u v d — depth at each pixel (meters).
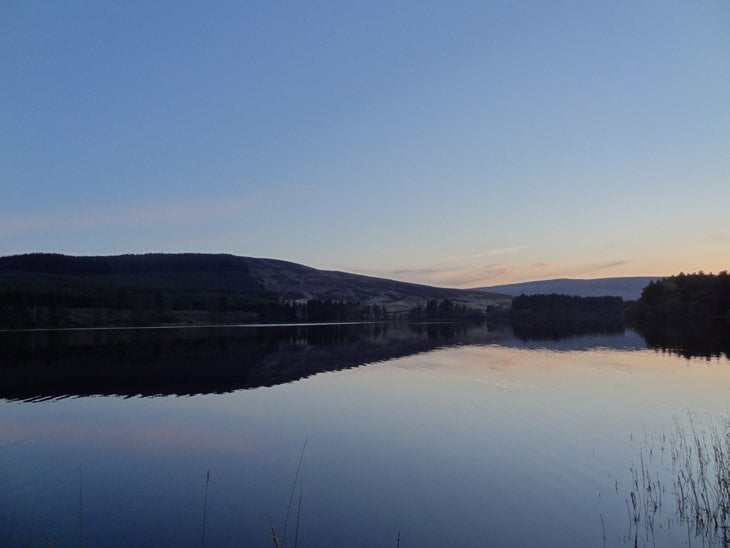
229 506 13.42
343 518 12.66
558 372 35.50
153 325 124.75
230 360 47.09
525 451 17.50
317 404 26.09
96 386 32.66
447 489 14.34
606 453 17.12
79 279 164.00
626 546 11.13
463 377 34.12
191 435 20.42
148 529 12.23
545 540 11.40
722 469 14.93
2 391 31.03
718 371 34.59
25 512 13.22
